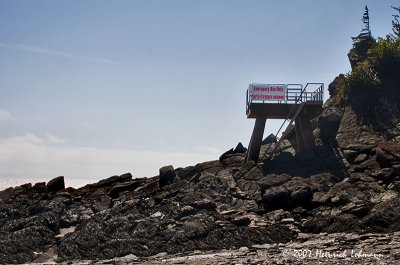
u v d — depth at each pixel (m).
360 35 44.22
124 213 26.84
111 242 22.31
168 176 31.61
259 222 23.97
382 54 34.53
